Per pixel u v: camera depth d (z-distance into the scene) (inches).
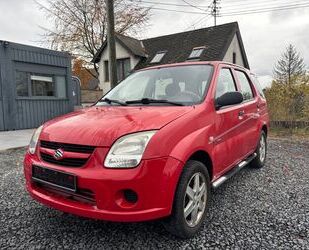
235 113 152.8
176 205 104.5
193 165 111.3
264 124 208.8
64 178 103.3
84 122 113.8
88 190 98.7
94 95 900.6
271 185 175.6
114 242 110.0
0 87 420.5
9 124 435.2
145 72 167.2
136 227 121.3
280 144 330.3
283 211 137.0
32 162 116.3
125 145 98.0
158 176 97.1
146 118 110.3
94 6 1075.9
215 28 899.4
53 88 507.8
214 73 146.1
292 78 491.2
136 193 95.3
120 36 977.5
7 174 201.2
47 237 114.0
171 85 146.6
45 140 113.7
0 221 127.6
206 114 125.0
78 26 1083.3
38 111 479.5
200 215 118.3
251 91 195.9
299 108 450.6
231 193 161.3
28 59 454.0
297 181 183.9
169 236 114.0
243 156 170.9
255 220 127.4
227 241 110.0
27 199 153.0
